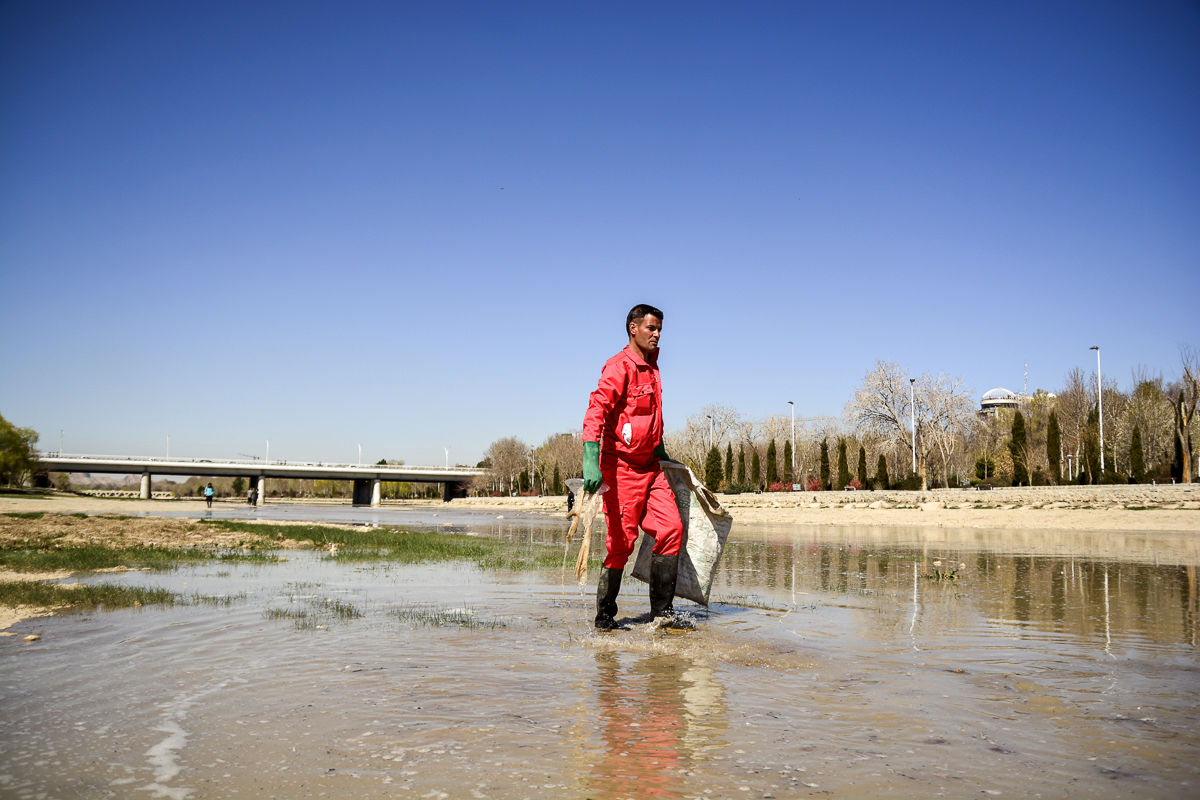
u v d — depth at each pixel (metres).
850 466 77.00
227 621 5.95
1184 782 2.67
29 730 3.20
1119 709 3.59
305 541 16.42
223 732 3.18
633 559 12.58
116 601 6.88
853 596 8.01
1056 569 11.52
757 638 5.39
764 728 3.26
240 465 90.81
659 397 6.13
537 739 3.10
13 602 6.75
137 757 2.88
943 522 32.81
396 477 102.31
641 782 2.63
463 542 17.58
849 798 2.50
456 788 2.57
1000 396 100.38
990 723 3.35
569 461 98.69
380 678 4.11
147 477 87.81
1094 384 60.09
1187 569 11.58
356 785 2.60
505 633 5.53
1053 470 52.09
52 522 17.81
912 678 4.19
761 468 79.38
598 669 4.37
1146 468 51.03
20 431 76.56
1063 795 2.55
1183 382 44.38
